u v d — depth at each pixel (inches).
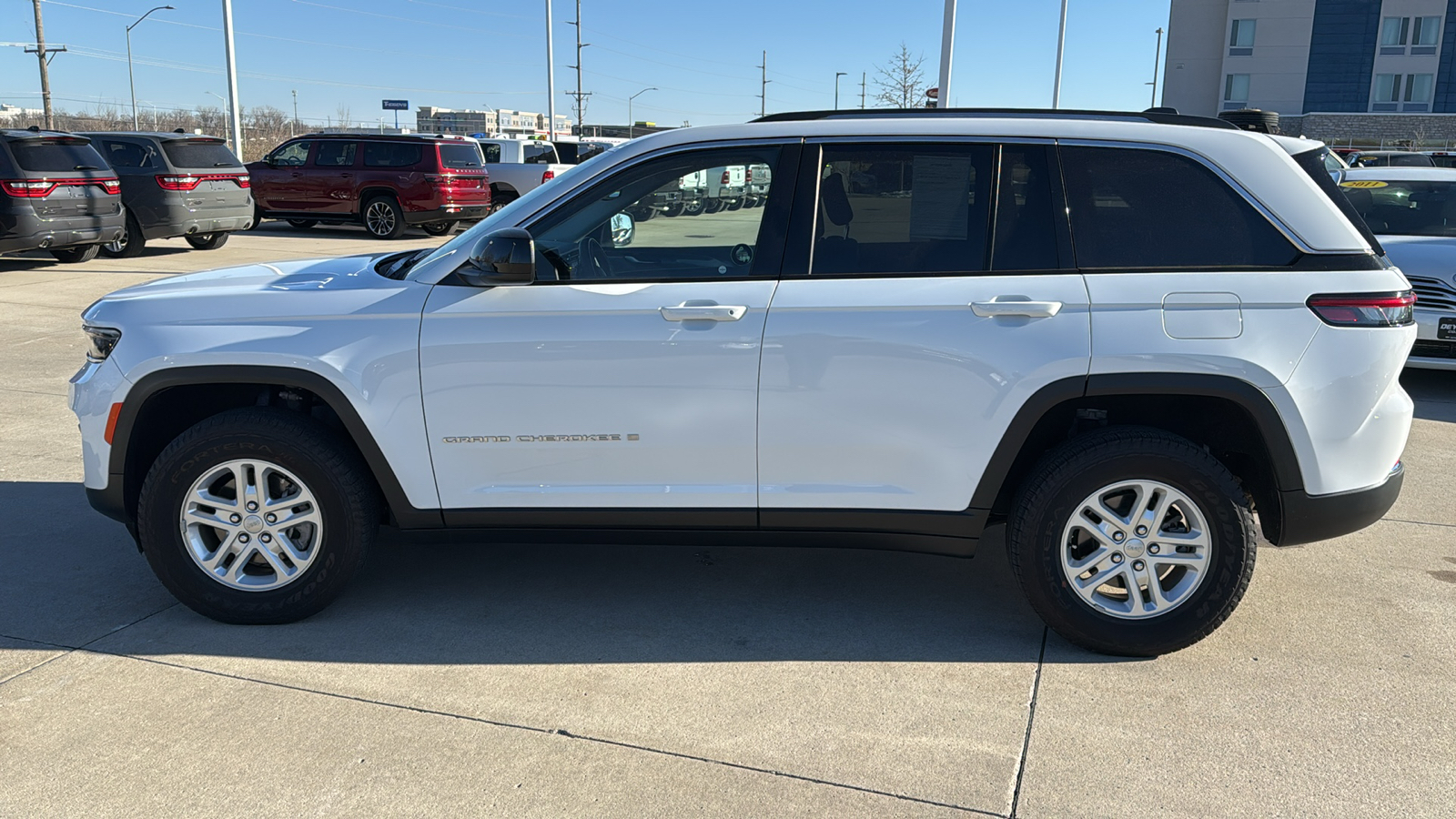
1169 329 129.8
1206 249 132.4
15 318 389.7
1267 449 132.6
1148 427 134.7
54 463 221.6
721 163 139.4
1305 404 130.3
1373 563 173.3
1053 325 131.1
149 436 150.2
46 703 125.1
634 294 136.8
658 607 155.4
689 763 114.3
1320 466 132.6
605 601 157.6
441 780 110.6
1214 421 140.5
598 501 141.0
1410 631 147.8
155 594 157.5
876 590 162.9
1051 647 143.2
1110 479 132.8
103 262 569.9
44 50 1471.5
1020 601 159.5
